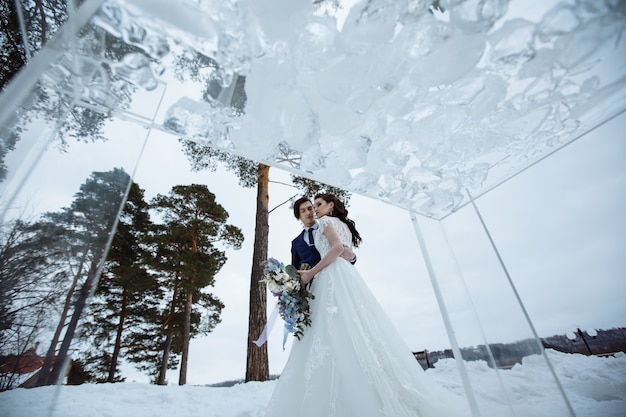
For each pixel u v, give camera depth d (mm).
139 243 11141
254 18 695
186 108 867
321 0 763
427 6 703
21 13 780
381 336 1441
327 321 1433
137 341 11711
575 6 732
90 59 708
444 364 4102
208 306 13008
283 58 762
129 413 2303
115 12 671
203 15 690
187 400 2766
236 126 916
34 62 604
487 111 992
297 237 2066
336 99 829
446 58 794
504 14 703
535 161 1326
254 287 5172
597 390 2139
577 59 843
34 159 632
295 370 1412
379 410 1146
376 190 1300
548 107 1022
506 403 1163
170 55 768
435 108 981
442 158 1183
